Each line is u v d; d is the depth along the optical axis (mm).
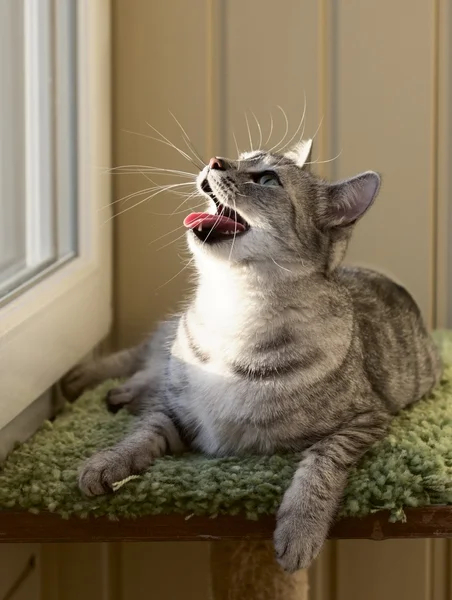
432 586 1757
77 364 1524
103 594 1738
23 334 1195
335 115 1720
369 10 1680
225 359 1201
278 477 1081
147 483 1043
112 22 1673
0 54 1346
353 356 1239
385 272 1764
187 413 1251
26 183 1435
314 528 1015
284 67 1700
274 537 1019
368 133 1720
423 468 1071
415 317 1549
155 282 1740
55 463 1132
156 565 1738
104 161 1639
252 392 1183
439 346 1672
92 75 1551
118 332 1760
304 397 1174
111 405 1399
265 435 1193
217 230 1203
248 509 1033
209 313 1232
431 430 1221
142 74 1688
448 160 1729
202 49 1679
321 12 1680
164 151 1709
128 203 1720
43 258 1471
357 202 1232
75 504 1034
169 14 1670
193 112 1698
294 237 1218
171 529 1040
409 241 1754
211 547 1229
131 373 1584
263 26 1688
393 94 1704
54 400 1458
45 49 1482
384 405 1291
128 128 1701
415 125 1711
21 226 1417
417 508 1035
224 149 1729
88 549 1724
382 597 1743
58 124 1522
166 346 1426
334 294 1244
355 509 1034
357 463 1115
